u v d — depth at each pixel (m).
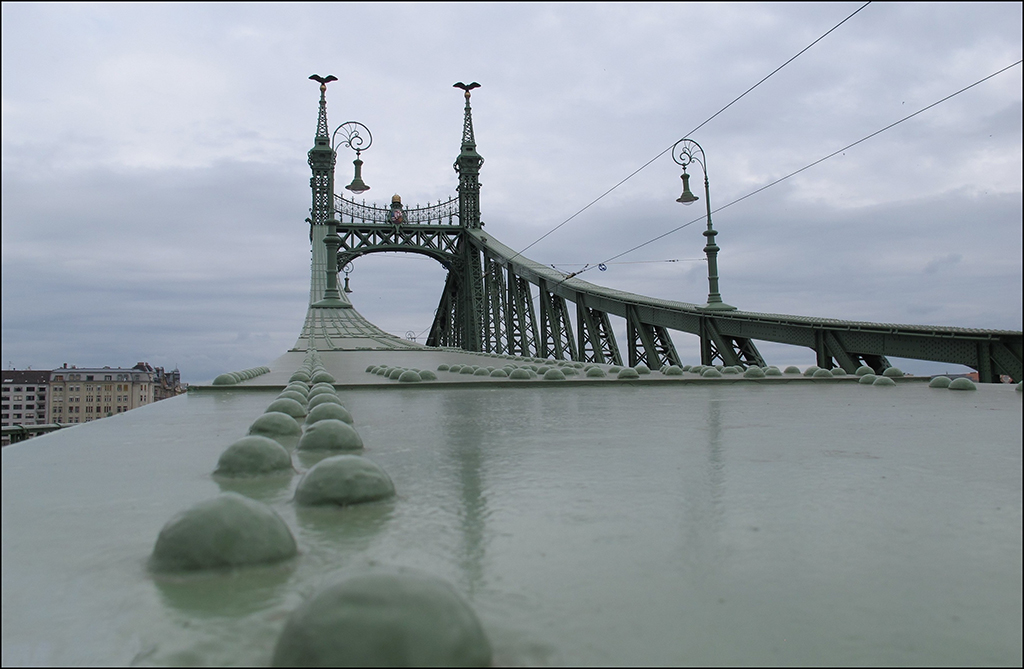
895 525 2.34
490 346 48.97
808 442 4.27
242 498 2.03
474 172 54.41
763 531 2.28
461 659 1.31
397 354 23.67
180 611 1.62
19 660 1.38
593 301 28.50
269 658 1.39
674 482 3.07
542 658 1.40
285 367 16.08
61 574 1.87
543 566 1.94
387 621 1.30
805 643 1.46
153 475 3.28
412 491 2.90
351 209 52.88
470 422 5.59
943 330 13.63
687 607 1.66
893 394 8.55
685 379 10.91
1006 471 3.28
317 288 49.91
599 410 6.57
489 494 2.84
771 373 11.98
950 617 1.59
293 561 1.97
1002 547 2.09
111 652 1.42
